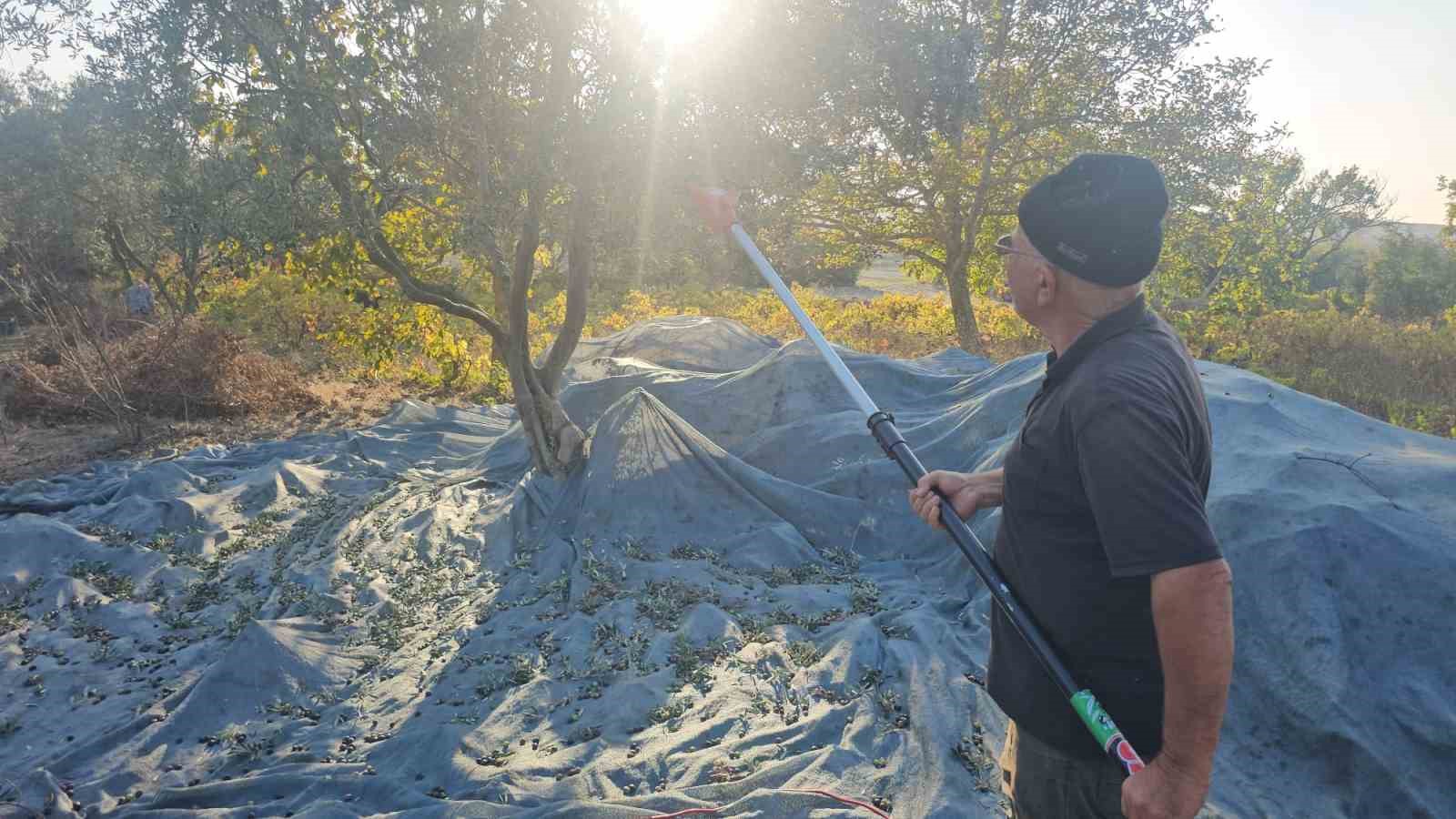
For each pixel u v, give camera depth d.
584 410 9.24
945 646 5.00
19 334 16.47
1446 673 3.82
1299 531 4.35
